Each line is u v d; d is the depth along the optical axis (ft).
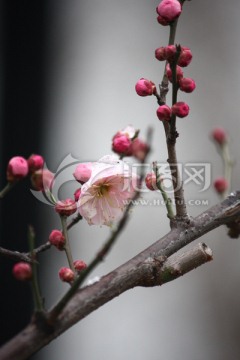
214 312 4.52
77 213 2.40
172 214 2.33
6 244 3.60
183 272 2.27
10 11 3.92
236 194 2.38
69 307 2.18
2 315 3.59
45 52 4.02
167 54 2.30
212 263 4.57
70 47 4.33
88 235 4.29
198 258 2.27
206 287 4.54
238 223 2.40
